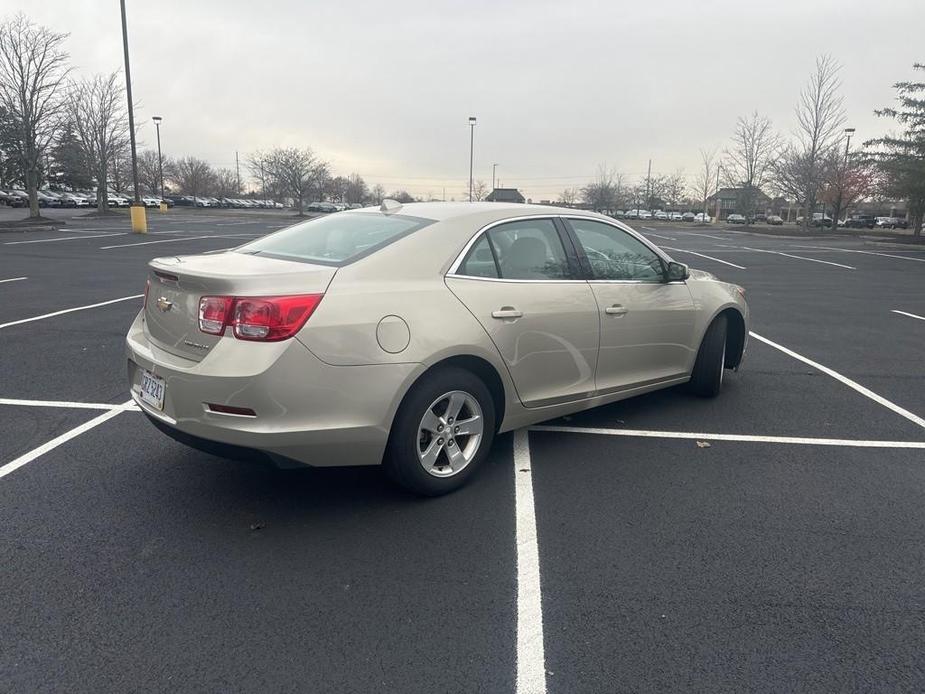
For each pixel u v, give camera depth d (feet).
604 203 254.68
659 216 267.80
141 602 9.31
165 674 7.95
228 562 10.34
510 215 13.91
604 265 15.30
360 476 13.51
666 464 14.30
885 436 16.21
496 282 13.00
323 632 8.75
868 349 26.30
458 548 10.86
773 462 14.49
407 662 8.22
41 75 87.81
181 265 11.77
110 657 8.22
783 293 44.04
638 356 15.93
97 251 60.34
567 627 8.93
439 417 12.26
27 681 7.79
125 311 30.58
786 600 9.58
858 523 11.85
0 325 27.22
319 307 10.73
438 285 12.17
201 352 10.87
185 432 10.96
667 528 11.60
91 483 12.98
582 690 7.81
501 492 12.85
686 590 9.80
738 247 92.43
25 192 184.14
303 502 12.36
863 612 9.33
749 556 10.73
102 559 10.36
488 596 9.60
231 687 7.76
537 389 13.78
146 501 12.28
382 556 10.59
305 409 10.58
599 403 15.26
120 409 17.17
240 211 193.88
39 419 16.38
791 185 150.20
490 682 7.92
